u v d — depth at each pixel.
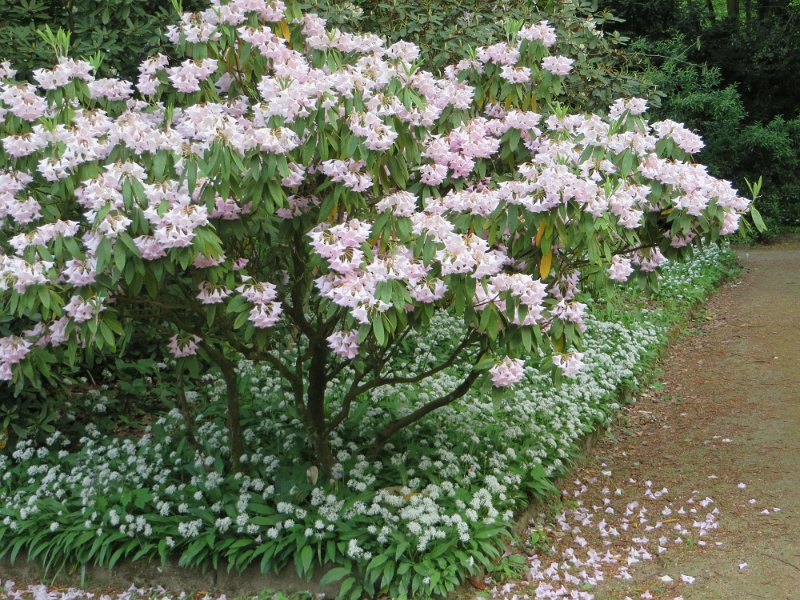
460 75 5.04
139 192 3.46
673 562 4.43
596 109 7.78
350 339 3.80
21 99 3.75
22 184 3.67
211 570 4.30
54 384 4.78
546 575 4.31
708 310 10.16
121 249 3.38
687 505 5.13
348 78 3.78
